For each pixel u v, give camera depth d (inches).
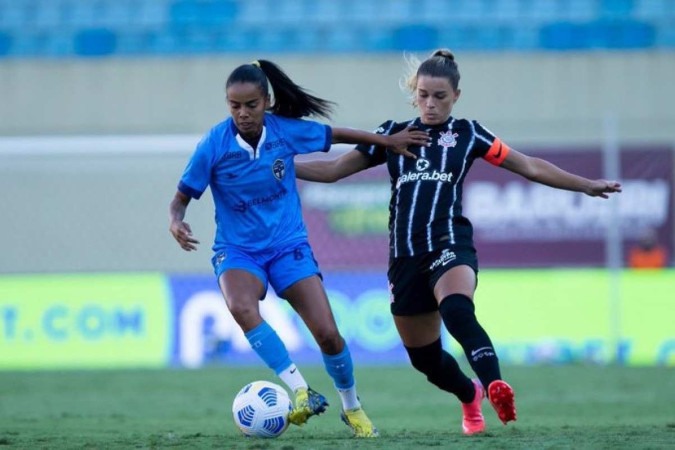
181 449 768.9
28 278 1980.8
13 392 1625.2
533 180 874.8
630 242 2026.3
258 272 828.0
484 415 1304.1
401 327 866.8
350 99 2508.6
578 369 1865.2
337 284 1984.5
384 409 1389.0
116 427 1130.7
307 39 2888.8
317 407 800.9
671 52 2556.6
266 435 832.3
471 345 771.4
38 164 2092.8
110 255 2098.9
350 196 1993.1
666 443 762.2
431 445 761.6
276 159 829.8
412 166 848.3
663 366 1910.7
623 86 2544.3
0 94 2578.7
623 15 2901.1
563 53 2551.7
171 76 2561.5
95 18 2955.2
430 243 831.1
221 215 842.2
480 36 2876.5
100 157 2090.3
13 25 2960.1
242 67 801.6
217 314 1982.0
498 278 1984.5
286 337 1952.5
